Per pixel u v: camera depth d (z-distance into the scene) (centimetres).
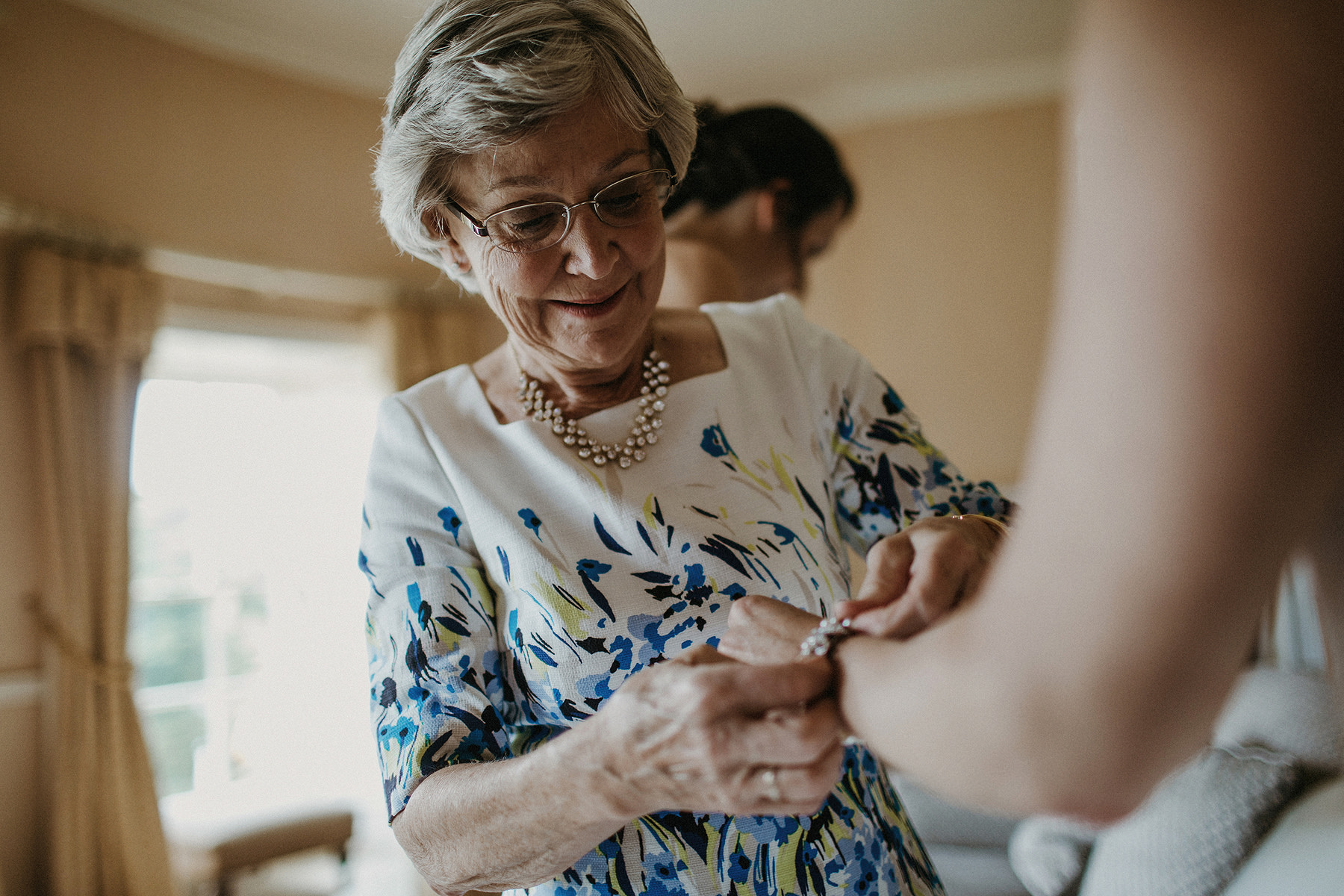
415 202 93
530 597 91
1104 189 28
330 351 520
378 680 91
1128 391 28
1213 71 26
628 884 84
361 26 470
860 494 100
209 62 470
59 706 397
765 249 153
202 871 399
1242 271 26
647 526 92
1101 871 213
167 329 456
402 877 484
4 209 392
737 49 500
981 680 33
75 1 427
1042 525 31
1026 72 523
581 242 87
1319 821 178
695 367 101
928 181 544
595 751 58
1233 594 27
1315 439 26
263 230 485
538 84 80
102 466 416
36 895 397
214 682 507
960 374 534
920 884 92
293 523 539
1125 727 29
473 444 98
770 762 49
